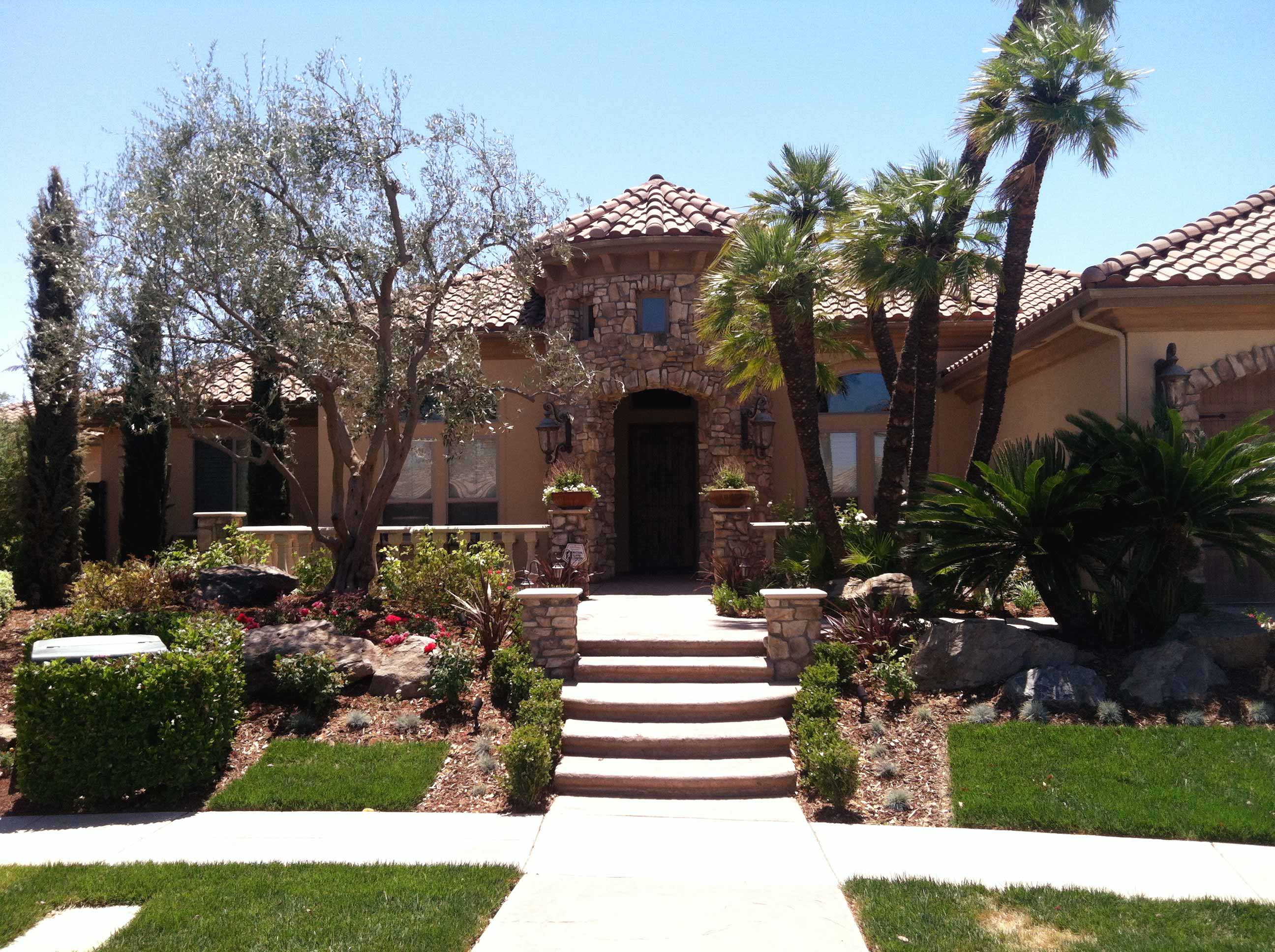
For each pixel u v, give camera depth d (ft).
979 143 40.32
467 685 31.48
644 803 25.85
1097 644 33.88
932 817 24.50
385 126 39.01
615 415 65.21
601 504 56.80
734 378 49.21
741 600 41.52
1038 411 50.88
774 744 28.40
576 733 28.73
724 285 41.50
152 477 61.16
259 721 30.60
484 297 62.64
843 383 60.23
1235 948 17.24
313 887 19.97
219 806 25.32
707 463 56.59
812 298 39.68
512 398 60.80
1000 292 40.60
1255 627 33.06
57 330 37.68
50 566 52.85
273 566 47.34
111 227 37.83
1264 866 21.21
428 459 61.52
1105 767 25.96
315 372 39.42
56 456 53.47
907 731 29.04
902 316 56.39
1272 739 27.22
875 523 43.32
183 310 37.42
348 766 27.35
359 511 43.47
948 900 19.36
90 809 25.59
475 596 36.81
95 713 25.58
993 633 32.40
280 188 37.99
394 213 39.17
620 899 19.79
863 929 18.39
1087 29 39.19
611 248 53.78
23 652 35.78
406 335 43.52
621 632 36.22
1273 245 41.93
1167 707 29.76
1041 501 32.65
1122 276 38.91
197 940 17.54
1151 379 40.73
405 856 22.07
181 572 42.39
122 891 19.85
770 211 46.73
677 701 30.01
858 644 33.09
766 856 22.17
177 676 26.08
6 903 19.30
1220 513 31.89
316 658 31.07
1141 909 18.94
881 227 39.14
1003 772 26.09
